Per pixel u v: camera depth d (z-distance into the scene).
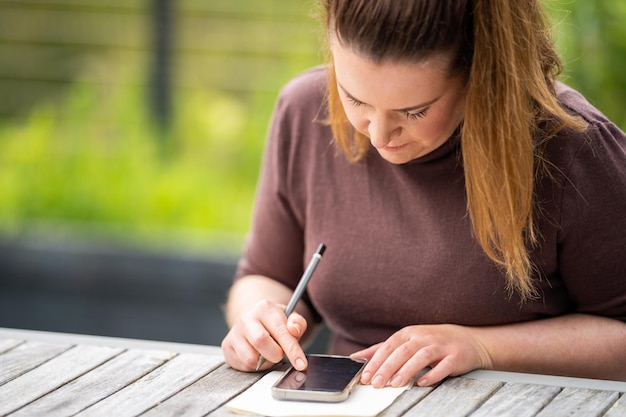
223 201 5.34
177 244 5.02
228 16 5.59
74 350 2.19
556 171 2.17
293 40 5.55
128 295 4.82
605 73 3.72
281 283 2.59
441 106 2.02
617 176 2.19
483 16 1.99
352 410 1.90
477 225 2.15
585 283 2.26
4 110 5.76
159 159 5.56
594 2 3.69
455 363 2.06
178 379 2.06
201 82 5.63
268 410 1.90
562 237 2.21
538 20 2.12
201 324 4.77
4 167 5.53
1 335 2.27
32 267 4.87
